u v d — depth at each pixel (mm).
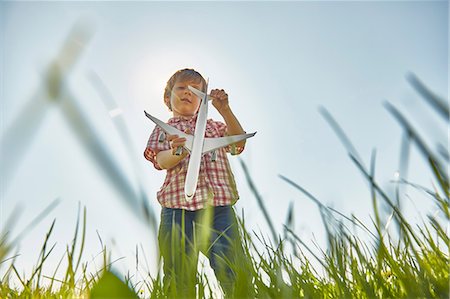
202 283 1223
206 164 3432
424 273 1021
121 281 545
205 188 3285
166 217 3352
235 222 1082
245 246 1090
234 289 1112
